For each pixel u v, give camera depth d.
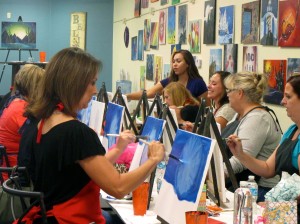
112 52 9.50
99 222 1.92
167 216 2.10
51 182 1.85
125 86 8.30
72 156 1.80
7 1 9.30
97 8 9.40
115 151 2.31
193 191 1.95
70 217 1.83
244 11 4.47
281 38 3.88
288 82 2.65
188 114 3.68
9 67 9.41
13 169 2.15
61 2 9.45
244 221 2.01
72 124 1.83
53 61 1.87
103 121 3.95
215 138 2.32
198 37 5.52
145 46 7.45
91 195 1.88
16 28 9.34
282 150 2.70
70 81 1.83
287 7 3.79
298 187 2.08
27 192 1.82
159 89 5.03
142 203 2.28
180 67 4.73
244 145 3.00
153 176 2.42
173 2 6.27
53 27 9.47
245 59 4.46
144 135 2.66
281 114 3.90
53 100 1.86
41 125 1.89
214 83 3.93
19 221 1.89
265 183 2.92
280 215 1.96
